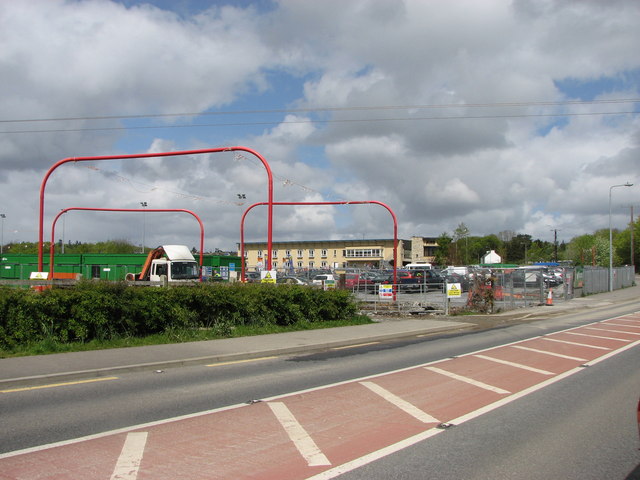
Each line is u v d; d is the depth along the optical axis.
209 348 13.11
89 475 5.02
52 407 7.71
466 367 11.23
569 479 5.08
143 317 14.26
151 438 6.19
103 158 18.94
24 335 12.24
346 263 91.44
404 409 7.63
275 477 5.01
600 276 46.91
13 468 5.20
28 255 52.16
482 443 6.11
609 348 14.31
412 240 121.94
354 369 11.05
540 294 32.94
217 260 50.94
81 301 13.07
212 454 5.64
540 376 10.21
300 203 31.16
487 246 140.38
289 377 10.14
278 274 46.69
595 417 7.29
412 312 25.69
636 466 5.43
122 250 82.56
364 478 5.02
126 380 9.80
